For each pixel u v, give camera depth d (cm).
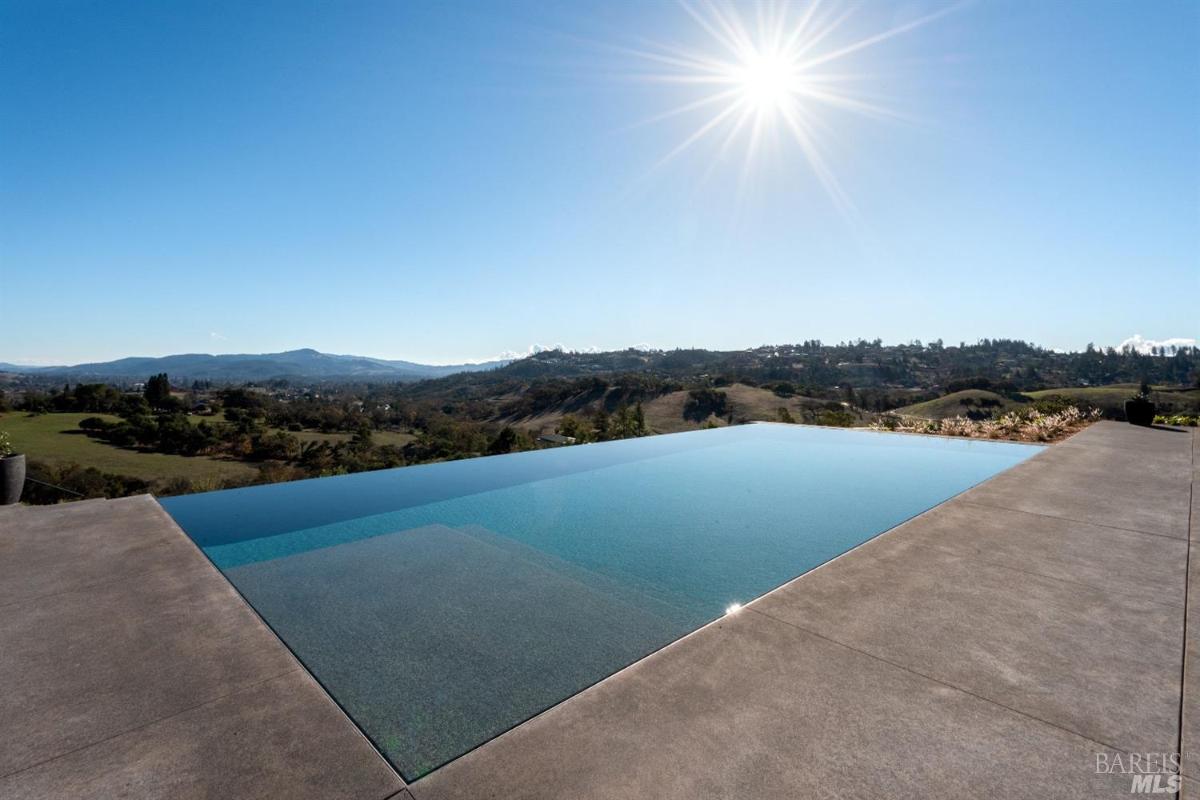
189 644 202
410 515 497
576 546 398
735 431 1230
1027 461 603
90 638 206
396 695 202
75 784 129
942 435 1134
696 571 345
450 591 309
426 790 128
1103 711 154
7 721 154
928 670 178
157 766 135
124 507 409
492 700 199
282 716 158
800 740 142
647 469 753
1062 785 125
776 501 551
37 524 363
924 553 297
